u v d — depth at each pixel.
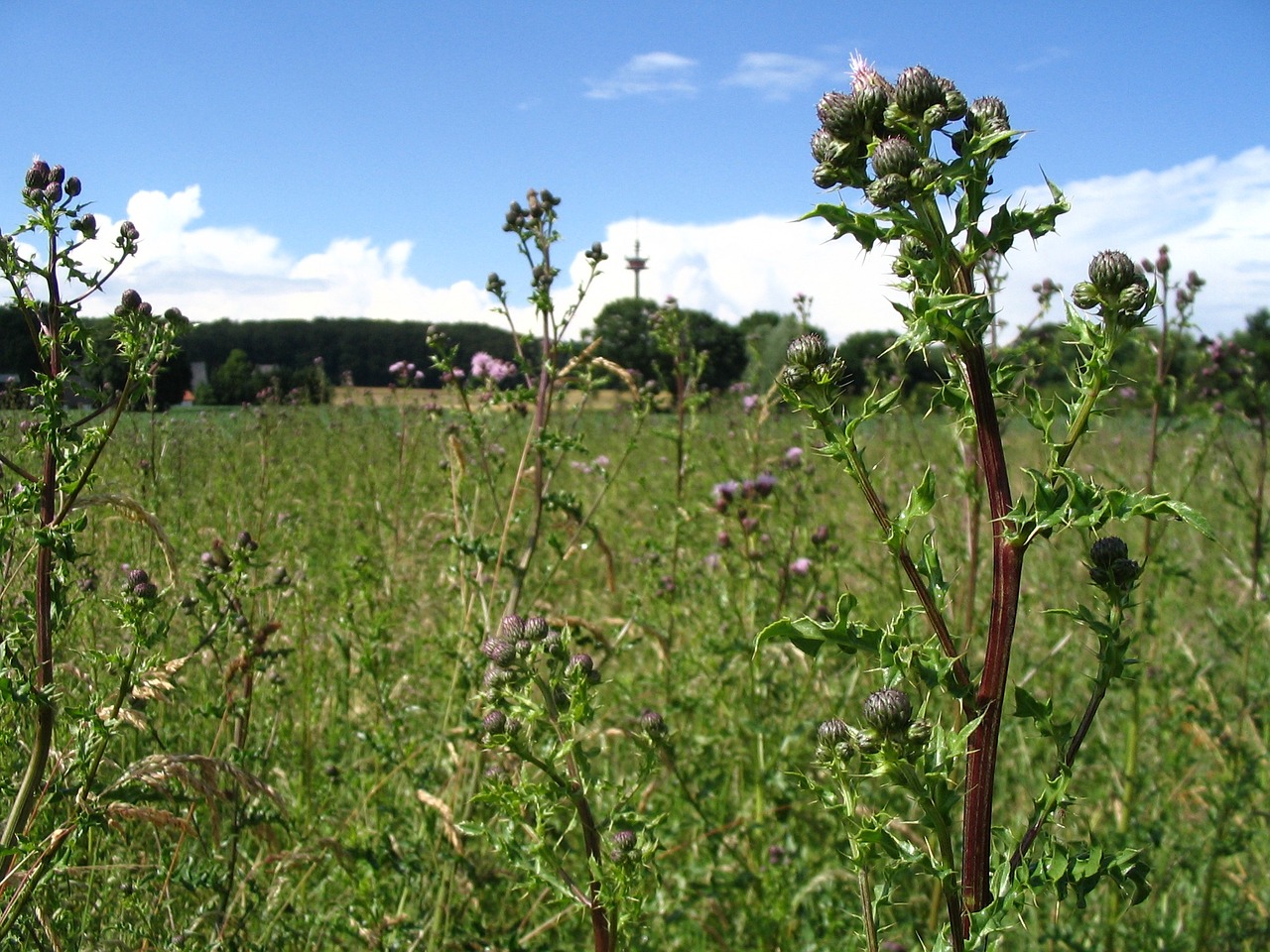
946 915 4.12
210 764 2.99
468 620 4.91
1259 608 5.14
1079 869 1.84
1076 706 5.66
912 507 1.97
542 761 2.65
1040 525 1.87
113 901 3.36
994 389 2.00
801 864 4.31
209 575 4.09
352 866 3.88
